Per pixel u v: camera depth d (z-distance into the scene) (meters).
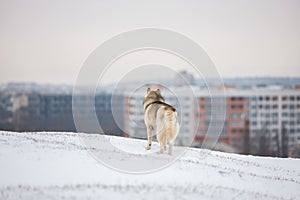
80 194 10.70
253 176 15.38
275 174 17.28
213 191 12.00
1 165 12.97
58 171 12.75
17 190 11.03
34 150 14.73
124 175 12.66
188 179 12.91
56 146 15.80
